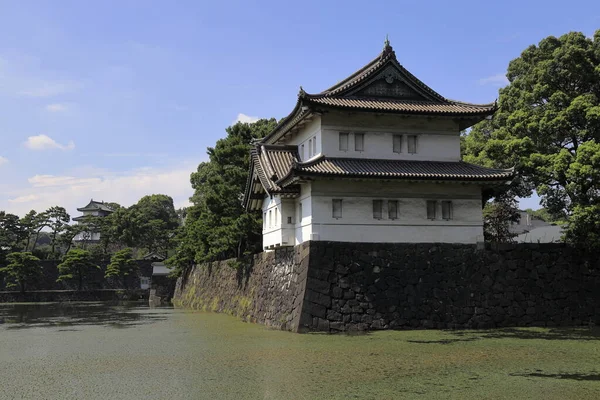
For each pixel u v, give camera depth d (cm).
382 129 3173
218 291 5028
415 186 3080
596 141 3422
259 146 3662
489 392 1609
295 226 3200
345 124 3108
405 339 2538
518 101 3872
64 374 2022
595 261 3216
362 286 2827
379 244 2908
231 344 2558
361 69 3450
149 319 4428
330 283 2786
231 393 1631
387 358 2106
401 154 3188
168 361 2211
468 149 4259
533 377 1798
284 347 2375
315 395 1588
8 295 8175
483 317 2941
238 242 4312
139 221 10206
